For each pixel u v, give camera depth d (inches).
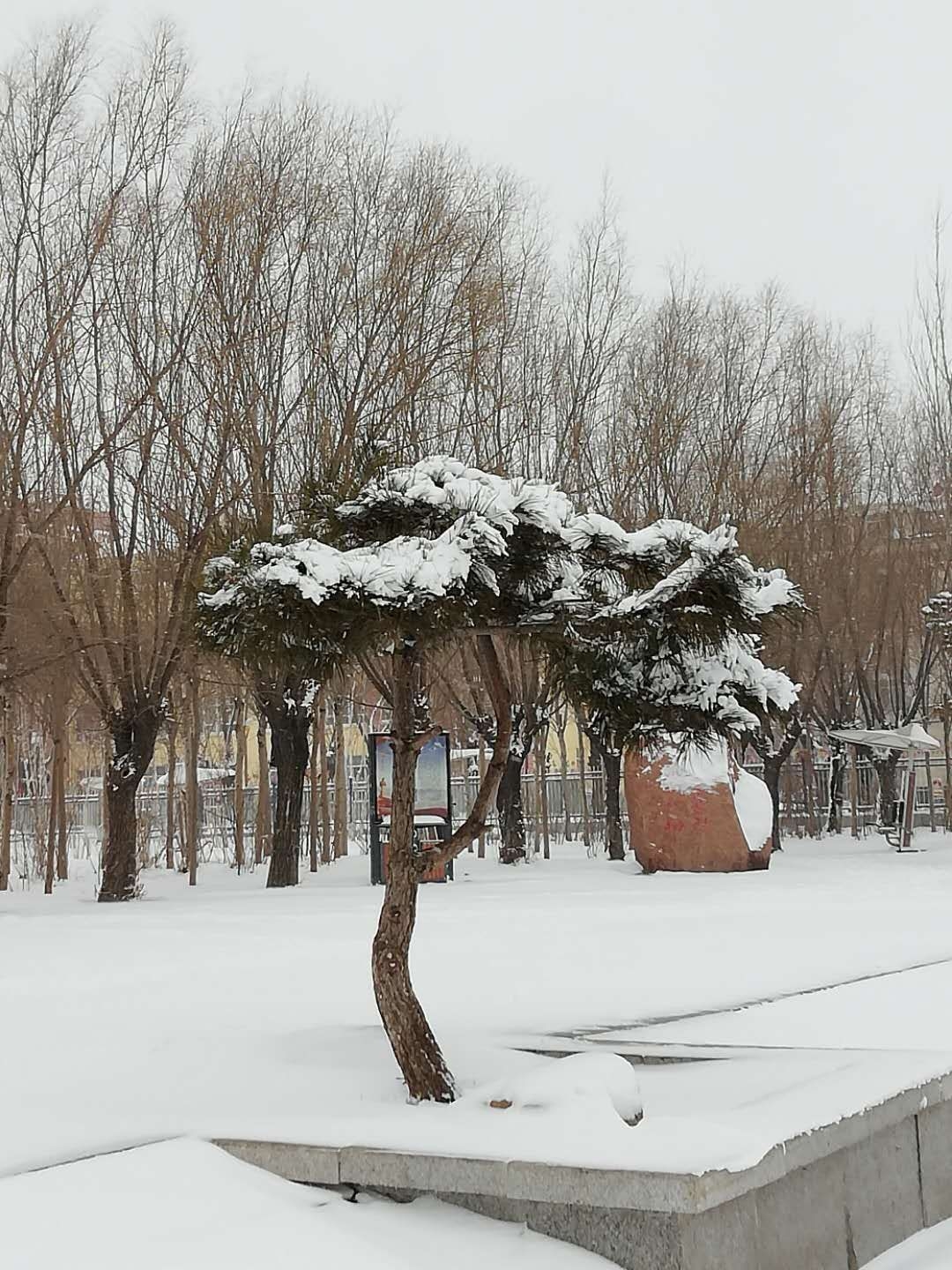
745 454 1178.0
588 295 1087.6
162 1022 294.2
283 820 877.2
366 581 196.9
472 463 919.7
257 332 869.2
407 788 214.7
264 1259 152.8
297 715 873.5
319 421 870.4
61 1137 194.4
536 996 345.1
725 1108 199.5
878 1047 275.1
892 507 1360.7
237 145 896.9
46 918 600.7
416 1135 177.6
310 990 350.0
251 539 221.1
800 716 1189.1
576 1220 159.0
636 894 689.6
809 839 1371.8
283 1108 203.3
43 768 1298.0
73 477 810.2
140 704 808.9
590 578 233.9
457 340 922.7
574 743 1940.2
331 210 914.1
